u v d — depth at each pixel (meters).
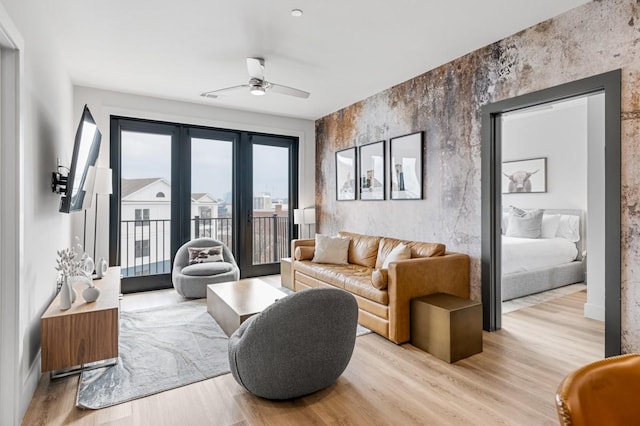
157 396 2.14
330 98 4.86
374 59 3.54
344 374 2.42
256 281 3.93
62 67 3.35
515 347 2.88
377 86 4.37
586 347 2.87
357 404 2.05
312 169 6.08
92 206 4.34
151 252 4.88
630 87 2.33
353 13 2.68
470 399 2.10
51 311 2.30
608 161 2.43
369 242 4.36
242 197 5.46
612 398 0.81
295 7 2.60
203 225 5.24
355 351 2.81
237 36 3.05
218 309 3.34
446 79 3.65
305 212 5.67
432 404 2.05
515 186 6.05
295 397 2.09
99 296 2.63
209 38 3.08
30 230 2.19
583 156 5.27
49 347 2.18
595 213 3.61
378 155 4.62
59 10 2.63
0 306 1.86
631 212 2.34
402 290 2.92
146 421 1.90
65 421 1.90
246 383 2.03
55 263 2.96
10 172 1.91
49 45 2.75
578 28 2.59
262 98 4.82
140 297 4.41
